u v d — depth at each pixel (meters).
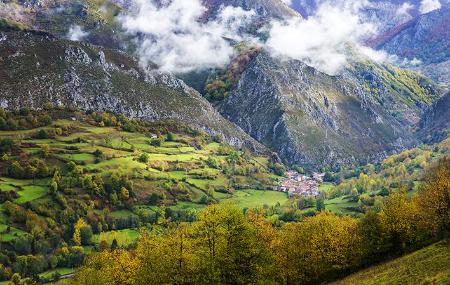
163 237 82.81
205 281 70.19
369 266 104.06
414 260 85.31
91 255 102.00
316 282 100.62
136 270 82.12
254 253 75.38
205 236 74.50
